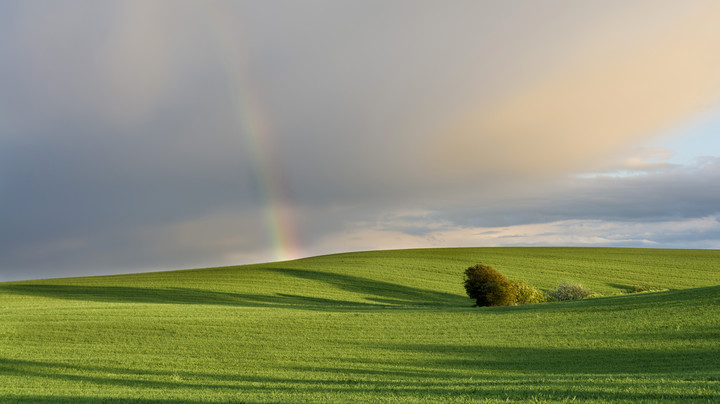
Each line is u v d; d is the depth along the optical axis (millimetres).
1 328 36594
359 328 38844
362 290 68875
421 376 23859
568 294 59656
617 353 28469
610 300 48156
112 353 29703
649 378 18109
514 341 33500
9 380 22891
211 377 23500
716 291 44250
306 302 60375
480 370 25625
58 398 18219
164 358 28422
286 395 17500
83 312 43906
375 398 16000
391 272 81188
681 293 46469
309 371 25234
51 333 35312
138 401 17359
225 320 41219
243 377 23453
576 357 28188
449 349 31500
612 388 14977
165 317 42000
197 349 31172
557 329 36688
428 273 80688
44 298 59406
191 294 64000
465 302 62156
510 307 49906
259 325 39438
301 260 97562
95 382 22453
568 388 15320
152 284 71312
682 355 26828
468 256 95812
